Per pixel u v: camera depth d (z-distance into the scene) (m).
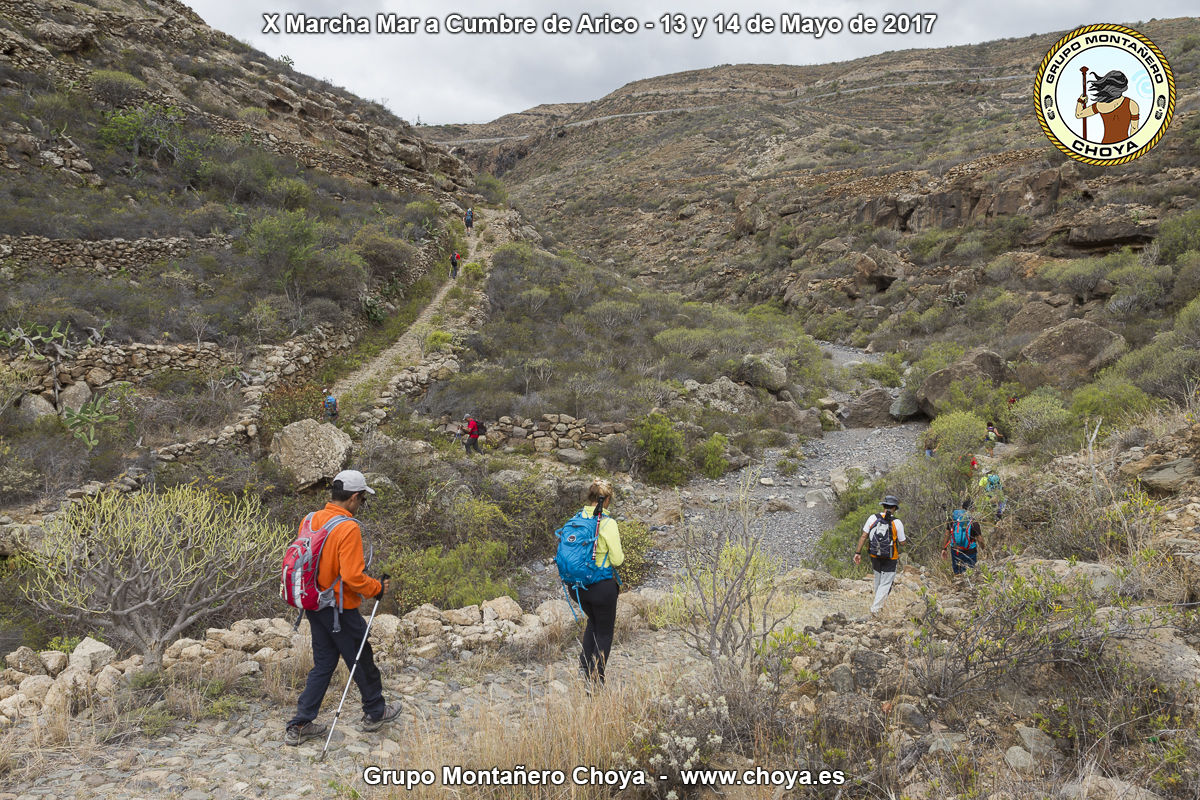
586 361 21.66
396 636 5.57
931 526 9.44
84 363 13.44
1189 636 3.54
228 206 24.22
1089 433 12.45
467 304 25.52
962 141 56.69
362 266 22.88
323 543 3.59
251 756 3.46
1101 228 29.25
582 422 17.12
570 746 3.05
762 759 2.97
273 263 20.44
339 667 4.64
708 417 18.92
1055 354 20.50
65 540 5.86
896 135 80.69
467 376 19.44
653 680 3.98
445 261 30.44
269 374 16.08
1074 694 3.15
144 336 15.05
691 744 2.79
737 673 3.48
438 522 11.68
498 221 37.62
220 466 12.09
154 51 31.83
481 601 8.44
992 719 3.17
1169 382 13.91
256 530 7.06
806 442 19.09
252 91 33.75
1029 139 45.97
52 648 6.82
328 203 29.38
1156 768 2.50
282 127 33.78
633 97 135.12
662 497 14.75
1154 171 31.97
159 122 25.52
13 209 17.30
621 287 33.12
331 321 20.08
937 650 3.54
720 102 122.81
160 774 3.17
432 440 16.06
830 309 38.38
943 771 2.71
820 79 133.00
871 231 43.72
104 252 18.23
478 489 13.16
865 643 4.29
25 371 12.47
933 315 31.33
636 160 90.38
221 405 14.09
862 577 8.23
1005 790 2.44
